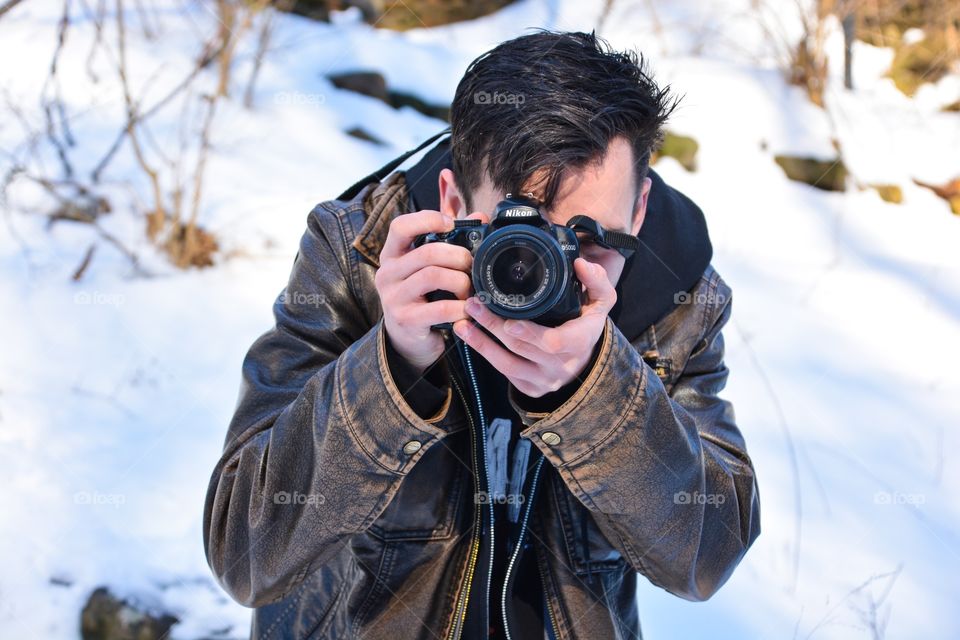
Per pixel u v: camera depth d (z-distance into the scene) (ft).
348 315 4.52
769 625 7.50
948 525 8.60
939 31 15.52
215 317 10.13
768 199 12.62
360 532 3.99
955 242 12.30
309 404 3.90
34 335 9.50
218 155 12.05
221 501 4.18
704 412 4.53
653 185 4.80
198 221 11.07
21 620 6.90
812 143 13.23
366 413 3.74
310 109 13.07
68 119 11.99
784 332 10.69
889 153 13.46
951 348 10.72
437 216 3.75
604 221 4.04
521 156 3.90
